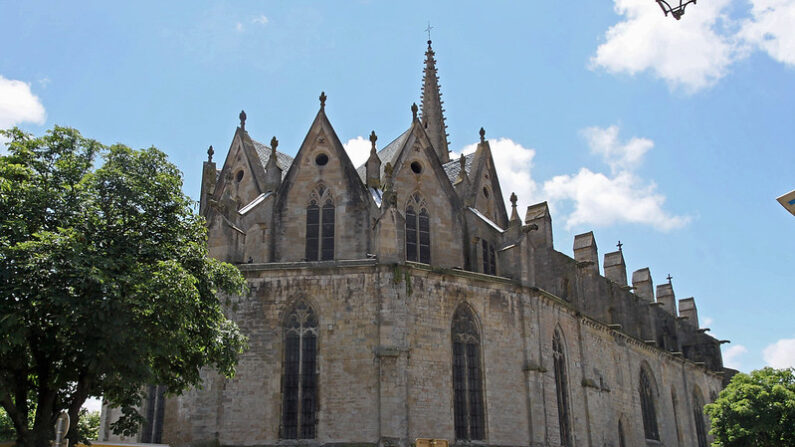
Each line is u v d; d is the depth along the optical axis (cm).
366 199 5347
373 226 5275
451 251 5556
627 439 6438
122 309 2856
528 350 5053
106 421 5519
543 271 5934
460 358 4866
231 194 5438
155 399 4972
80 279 2811
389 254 4684
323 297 4684
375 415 4403
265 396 4512
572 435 5456
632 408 6744
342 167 5425
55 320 2855
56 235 2906
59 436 2522
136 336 2930
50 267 2814
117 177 3338
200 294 3375
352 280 4688
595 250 6962
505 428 4816
